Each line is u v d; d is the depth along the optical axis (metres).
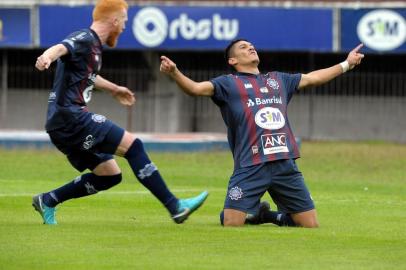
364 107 61.09
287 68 62.16
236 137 22.38
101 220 22.97
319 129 61.25
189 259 17.34
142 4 59.84
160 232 20.34
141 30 58.31
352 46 57.94
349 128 61.28
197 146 51.25
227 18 58.06
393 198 30.94
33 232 20.08
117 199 28.30
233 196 22.06
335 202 29.12
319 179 40.19
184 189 33.44
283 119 22.48
